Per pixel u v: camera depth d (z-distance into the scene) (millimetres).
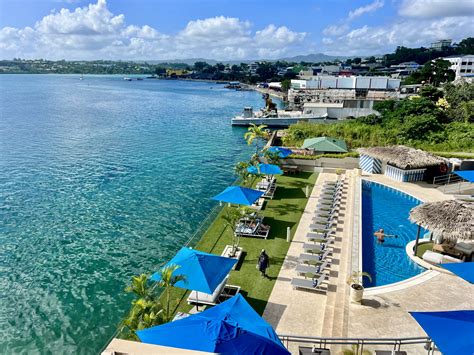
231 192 23500
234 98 141875
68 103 112562
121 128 68688
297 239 21844
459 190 29797
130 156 46375
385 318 14234
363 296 15719
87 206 29156
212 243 21469
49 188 33469
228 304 11328
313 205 27328
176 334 9625
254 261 19266
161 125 73188
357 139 48719
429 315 10125
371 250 20719
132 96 145250
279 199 28594
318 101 94625
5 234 24141
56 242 23125
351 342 12625
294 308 15273
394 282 17375
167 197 31391
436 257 18609
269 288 16781
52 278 19250
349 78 104500
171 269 13172
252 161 31609
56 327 15742
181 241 23375
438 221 18094
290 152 36188
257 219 23953
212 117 86312
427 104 58281
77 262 20812
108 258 21266
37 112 89438
